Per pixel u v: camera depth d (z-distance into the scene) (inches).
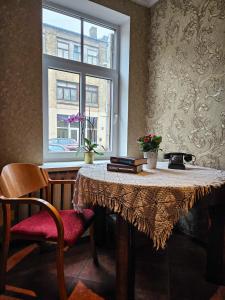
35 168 57.9
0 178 45.3
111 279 54.0
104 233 71.3
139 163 54.7
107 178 45.4
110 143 98.0
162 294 49.4
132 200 39.1
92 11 84.6
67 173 73.2
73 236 42.7
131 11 88.8
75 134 87.6
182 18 77.7
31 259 61.9
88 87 89.8
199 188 40.6
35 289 49.7
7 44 65.4
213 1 67.1
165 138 86.6
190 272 57.7
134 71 92.4
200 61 71.8
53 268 57.9
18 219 65.9
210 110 69.3
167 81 85.2
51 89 80.7
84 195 47.2
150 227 38.1
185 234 77.5
